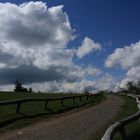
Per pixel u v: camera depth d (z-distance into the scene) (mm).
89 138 15195
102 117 23984
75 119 22953
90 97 58750
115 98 63312
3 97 40094
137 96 51938
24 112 25906
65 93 68125
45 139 14859
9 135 16219
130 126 18812
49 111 28812
